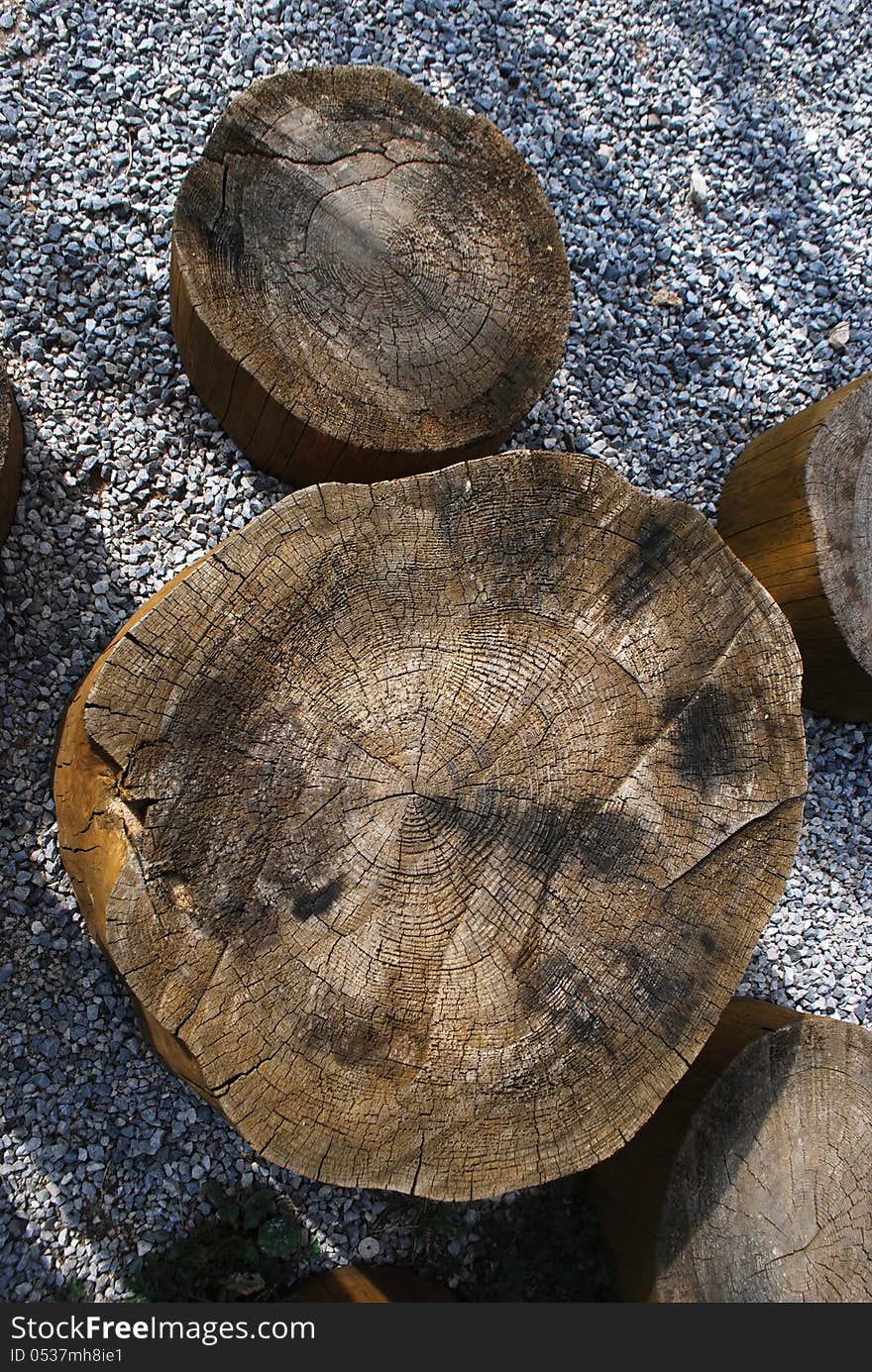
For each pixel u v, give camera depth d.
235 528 1.62
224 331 1.47
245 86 1.68
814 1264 1.42
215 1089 1.23
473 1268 1.56
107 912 1.23
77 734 1.37
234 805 1.27
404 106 1.53
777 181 1.83
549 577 1.35
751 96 1.84
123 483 1.59
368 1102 1.25
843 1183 1.43
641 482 1.75
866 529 1.62
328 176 1.50
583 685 1.34
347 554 1.31
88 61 1.63
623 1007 1.31
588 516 1.35
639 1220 1.45
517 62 1.77
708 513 1.78
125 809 1.28
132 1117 1.51
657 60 1.82
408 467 1.54
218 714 1.27
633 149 1.79
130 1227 1.50
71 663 1.55
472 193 1.54
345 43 1.71
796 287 1.81
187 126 1.66
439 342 1.51
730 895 1.34
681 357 1.77
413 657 1.32
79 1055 1.51
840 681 1.68
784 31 1.87
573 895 1.31
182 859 1.25
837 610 1.61
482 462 1.33
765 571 1.68
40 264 1.60
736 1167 1.41
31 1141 1.49
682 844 1.33
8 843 1.52
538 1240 1.56
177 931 1.24
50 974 1.51
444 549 1.33
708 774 1.34
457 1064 1.27
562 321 1.55
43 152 1.61
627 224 1.77
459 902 1.29
